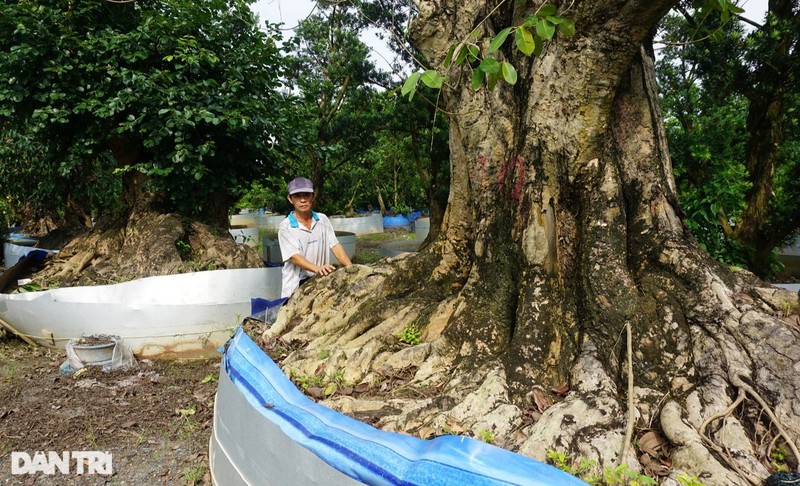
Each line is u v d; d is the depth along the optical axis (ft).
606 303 10.60
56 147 30.53
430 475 6.76
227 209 33.14
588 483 6.89
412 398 10.44
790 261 42.63
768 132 29.48
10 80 27.02
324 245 19.29
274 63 31.40
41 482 12.50
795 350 8.82
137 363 20.63
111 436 14.69
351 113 45.14
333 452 7.70
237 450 10.09
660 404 9.16
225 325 21.67
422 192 82.69
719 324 9.75
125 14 31.04
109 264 28.55
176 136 27.09
